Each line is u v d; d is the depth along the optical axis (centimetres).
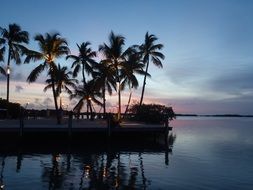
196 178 1731
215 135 4619
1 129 2780
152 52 5322
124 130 3144
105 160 2258
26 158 2275
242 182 1659
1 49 4569
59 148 2794
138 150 2789
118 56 4441
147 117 4219
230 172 1898
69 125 2959
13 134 2889
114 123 3148
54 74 4219
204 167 2047
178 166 2067
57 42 4097
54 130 2917
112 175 1786
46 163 2100
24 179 1655
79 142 3125
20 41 4672
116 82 4606
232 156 2527
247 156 2533
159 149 2877
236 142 3606
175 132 5194
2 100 4547
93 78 4956
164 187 1552
